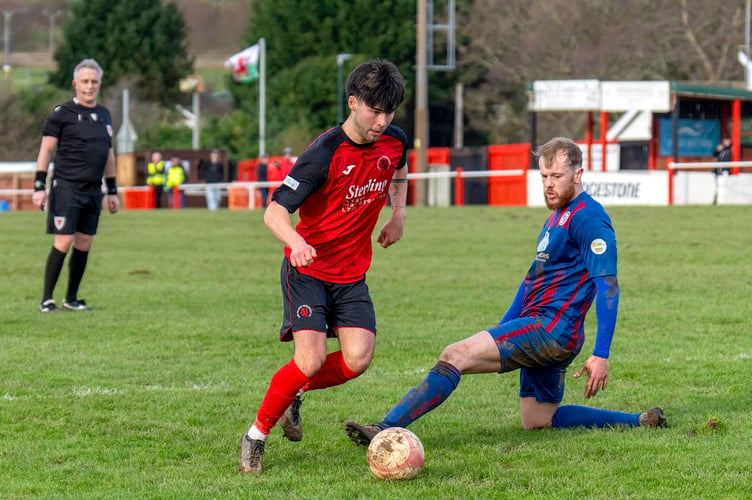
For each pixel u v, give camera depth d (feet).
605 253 50.21
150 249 170.60
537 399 55.16
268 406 48.52
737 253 144.56
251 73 469.57
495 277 126.52
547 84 290.56
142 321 96.22
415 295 111.86
